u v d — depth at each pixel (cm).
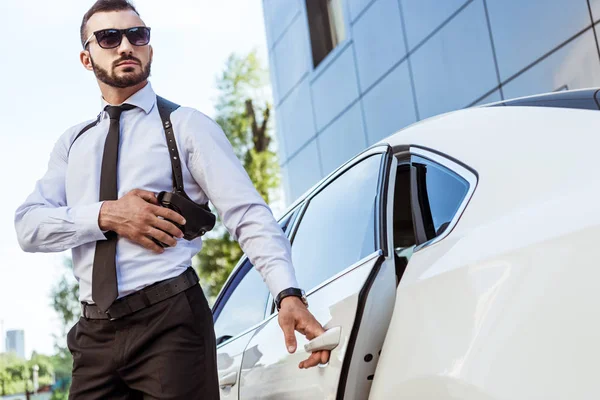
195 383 174
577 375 112
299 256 238
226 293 300
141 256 177
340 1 1107
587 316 114
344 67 1090
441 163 175
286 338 173
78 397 181
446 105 859
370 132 1031
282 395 199
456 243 151
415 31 906
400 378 146
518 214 140
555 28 679
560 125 153
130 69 192
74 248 186
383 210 188
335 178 238
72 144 200
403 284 158
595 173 133
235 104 2894
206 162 188
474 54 798
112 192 186
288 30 1283
